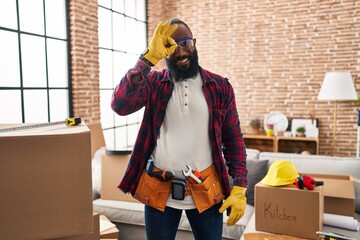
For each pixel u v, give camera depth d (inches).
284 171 71.8
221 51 210.7
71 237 39.9
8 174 33.6
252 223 78.8
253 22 202.4
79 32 144.1
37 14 127.3
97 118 158.9
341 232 70.2
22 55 121.1
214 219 50.7
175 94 47.8
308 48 193.5
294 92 197.9
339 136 191.6
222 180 50.7
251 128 200.7
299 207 67.2
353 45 185.6
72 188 36.2
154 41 44.5
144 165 50.1
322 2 188.9
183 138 47.5
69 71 143.4
